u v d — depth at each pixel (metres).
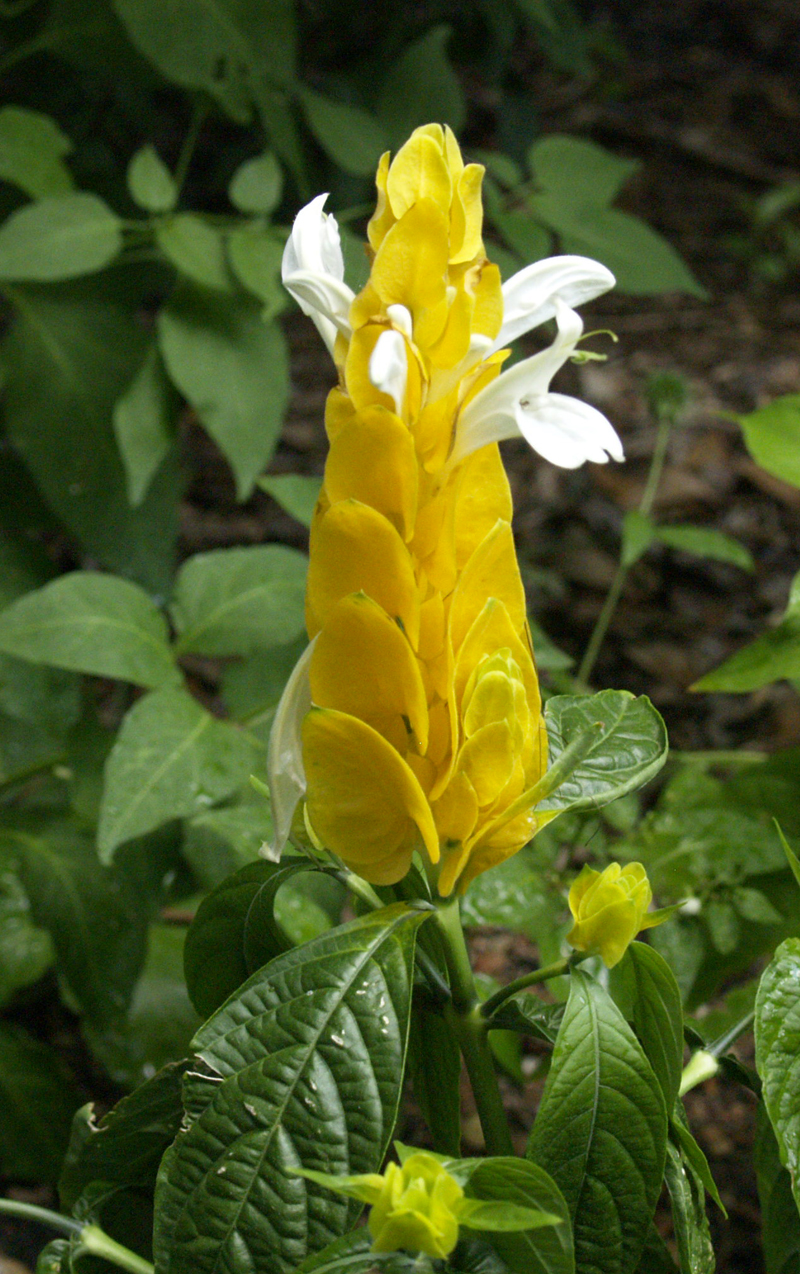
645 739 0.32
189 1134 0.27
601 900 0.29
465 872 0.29
